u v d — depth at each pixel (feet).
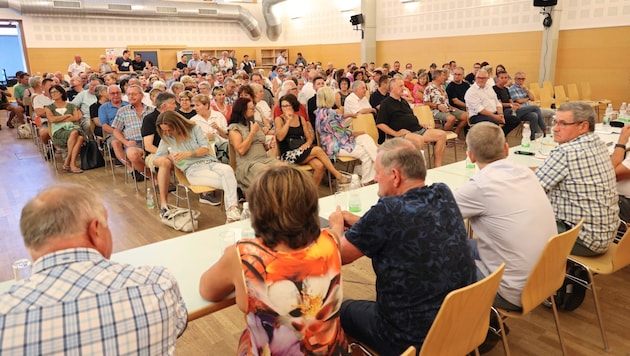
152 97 18.45
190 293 4.95
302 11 49.32
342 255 4.92
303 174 4.09
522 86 23.85
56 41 40.45
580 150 7.39
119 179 17.54
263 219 3.93
